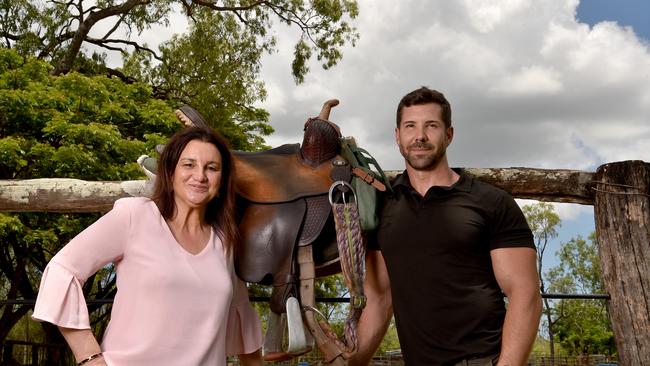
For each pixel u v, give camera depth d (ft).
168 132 35.99
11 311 36.14
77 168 28.99
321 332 4.66
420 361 4.77
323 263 5.02
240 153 5.55
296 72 47.98
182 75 44.98
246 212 4.98
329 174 5.14
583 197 7.07
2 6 37.11
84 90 32.22
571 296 6.72
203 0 45.57
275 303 4.70
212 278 4.32
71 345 4.01
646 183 6.70
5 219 26.43
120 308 4.16
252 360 5.08
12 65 32.48
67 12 39.14
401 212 5.05
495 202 4.85
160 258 4.19
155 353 4.00
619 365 6.58
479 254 4.82
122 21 44.11
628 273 6.56
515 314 4.59
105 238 4.18
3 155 27.02
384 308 5.46
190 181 4.40
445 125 5.10
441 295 4.75
